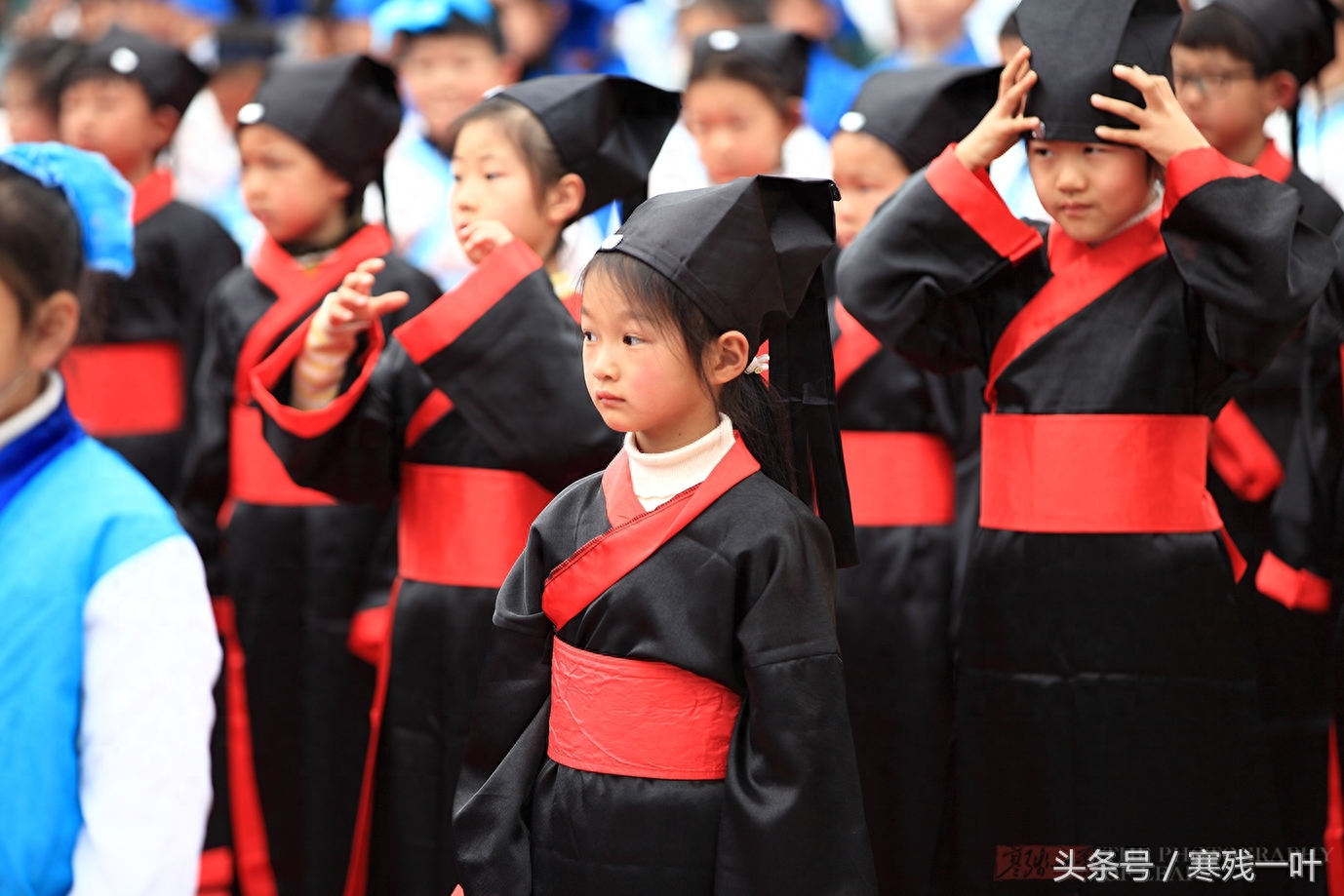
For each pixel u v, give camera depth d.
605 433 10.26
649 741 7.41
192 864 6.12
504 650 8.04
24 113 18.80
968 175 9.79
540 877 7.70
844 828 7.22
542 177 10.93
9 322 6.10
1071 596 9.53
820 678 7.29
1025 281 9.97
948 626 12.98
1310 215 12.77
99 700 6.01
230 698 13.89
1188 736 9.42
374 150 13.48
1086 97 8.97
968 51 21.03
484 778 8.09
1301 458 11.83
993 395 10.11
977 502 12.95
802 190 7.93
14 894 5.80
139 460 15.67
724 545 7.39
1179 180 8.90
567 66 24.36
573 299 11.07
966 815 10.06
